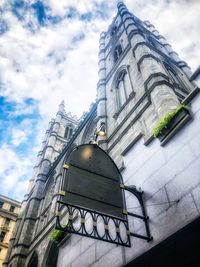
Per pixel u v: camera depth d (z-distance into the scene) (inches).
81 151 324.2
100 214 264.8
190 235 221.0
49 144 1723.7
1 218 2274.9
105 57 1137.4
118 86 820.0
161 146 303.0
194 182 236.5
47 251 805.9
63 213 746.2
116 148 565.6
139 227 271.6
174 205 243.8
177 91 614.5
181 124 282.7
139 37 853.2
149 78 567.5
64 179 281.6
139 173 317.7
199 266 230.5
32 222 1127.0
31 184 1590.8
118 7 1344.7
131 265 263.3
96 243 340.8
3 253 2049.7
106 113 764.6
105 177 305.9
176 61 1006.4
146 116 510.6
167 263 249.8
